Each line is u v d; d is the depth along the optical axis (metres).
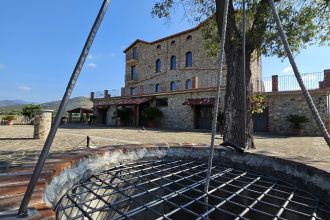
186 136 13.97
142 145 3.55
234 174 2.96
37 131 10.25
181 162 3.47
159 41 30.66
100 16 1.38
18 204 1.29
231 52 5.57
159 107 24.45
